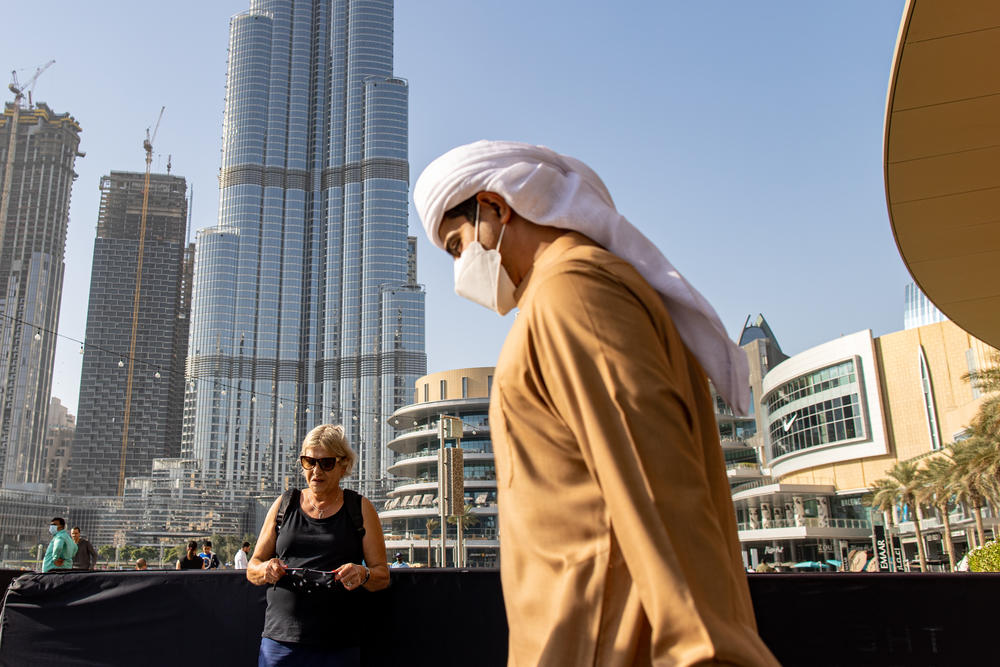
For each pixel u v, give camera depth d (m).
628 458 0.74
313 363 151.00
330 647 2.89
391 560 85.31
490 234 1.07
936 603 2.89
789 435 78.06
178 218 185.50
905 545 71.12
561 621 0.78
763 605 2.96
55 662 3.43
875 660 2.88
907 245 9.25
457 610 3.20
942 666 2.85
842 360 71.12
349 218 156.88
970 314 11.58
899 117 6.93
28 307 185.75
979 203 8.31
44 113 199.12
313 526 3.07
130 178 184.25
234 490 141.62
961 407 55.97
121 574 3.46
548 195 1.04
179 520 137.88
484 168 1.07
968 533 61.28
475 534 84.56
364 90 164.88
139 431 171.00
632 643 0.75
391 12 172.88
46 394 186.50
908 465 52.00
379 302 149.88
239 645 3.31
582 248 0.93
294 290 154.75
